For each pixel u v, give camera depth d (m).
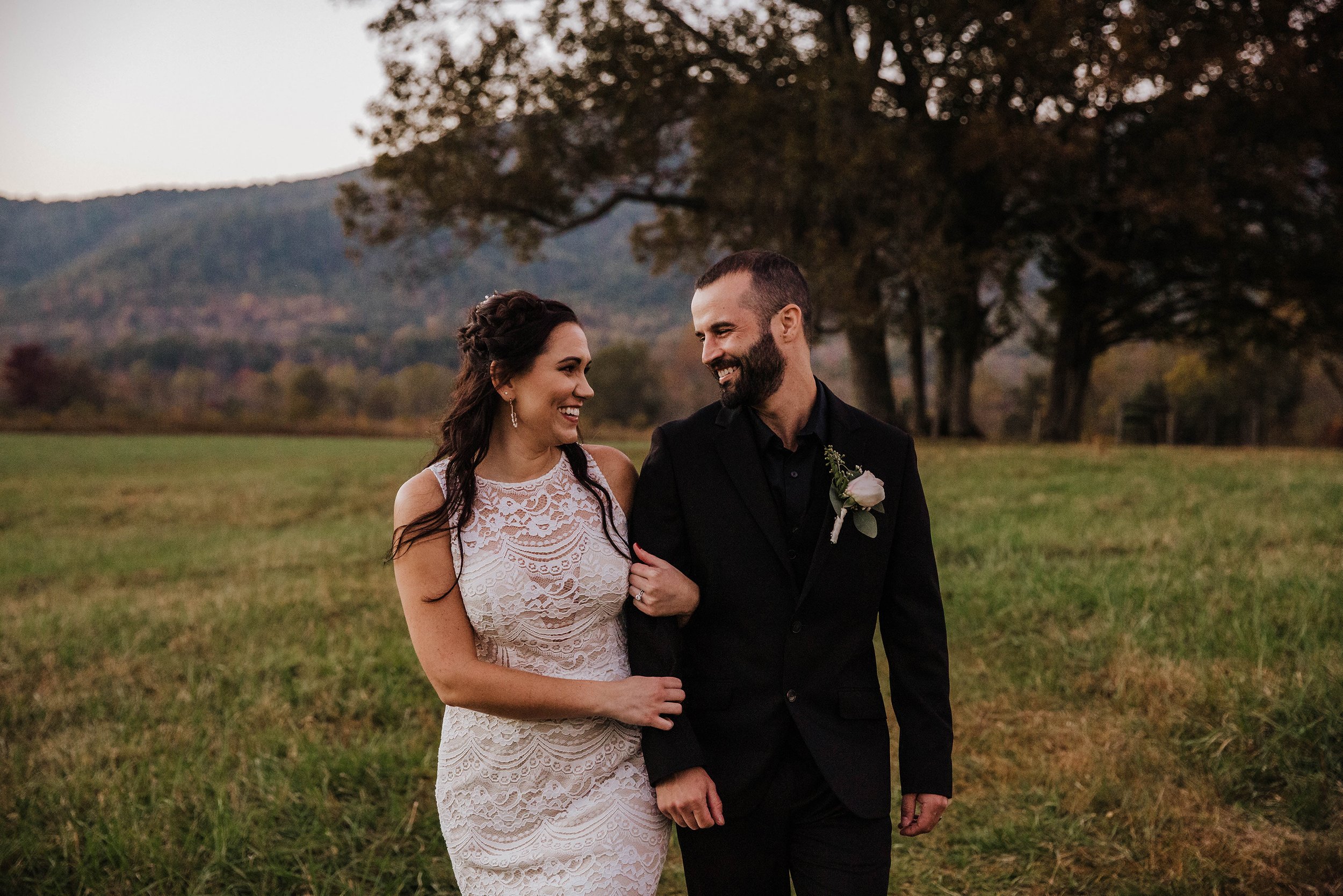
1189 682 4.67
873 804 2.10
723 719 2.18
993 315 26.30
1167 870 3.38
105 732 4.95
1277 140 20.84
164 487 19.02
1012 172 19.75
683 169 21.53
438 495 2.14
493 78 20.31
